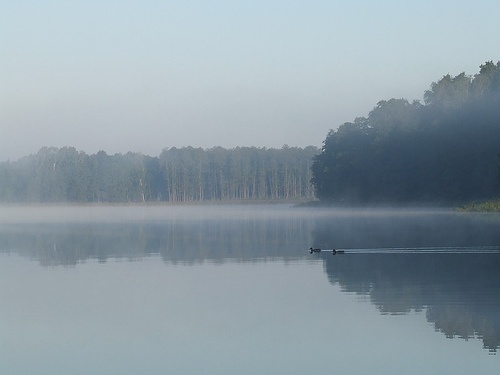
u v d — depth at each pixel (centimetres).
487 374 1781
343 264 3794
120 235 6381
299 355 1972
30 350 2072
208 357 1973
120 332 2259
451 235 5497
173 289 3031
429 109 11100
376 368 1845
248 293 2897
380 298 2723
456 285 2995
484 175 9738
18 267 3916
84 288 3098
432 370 1817
